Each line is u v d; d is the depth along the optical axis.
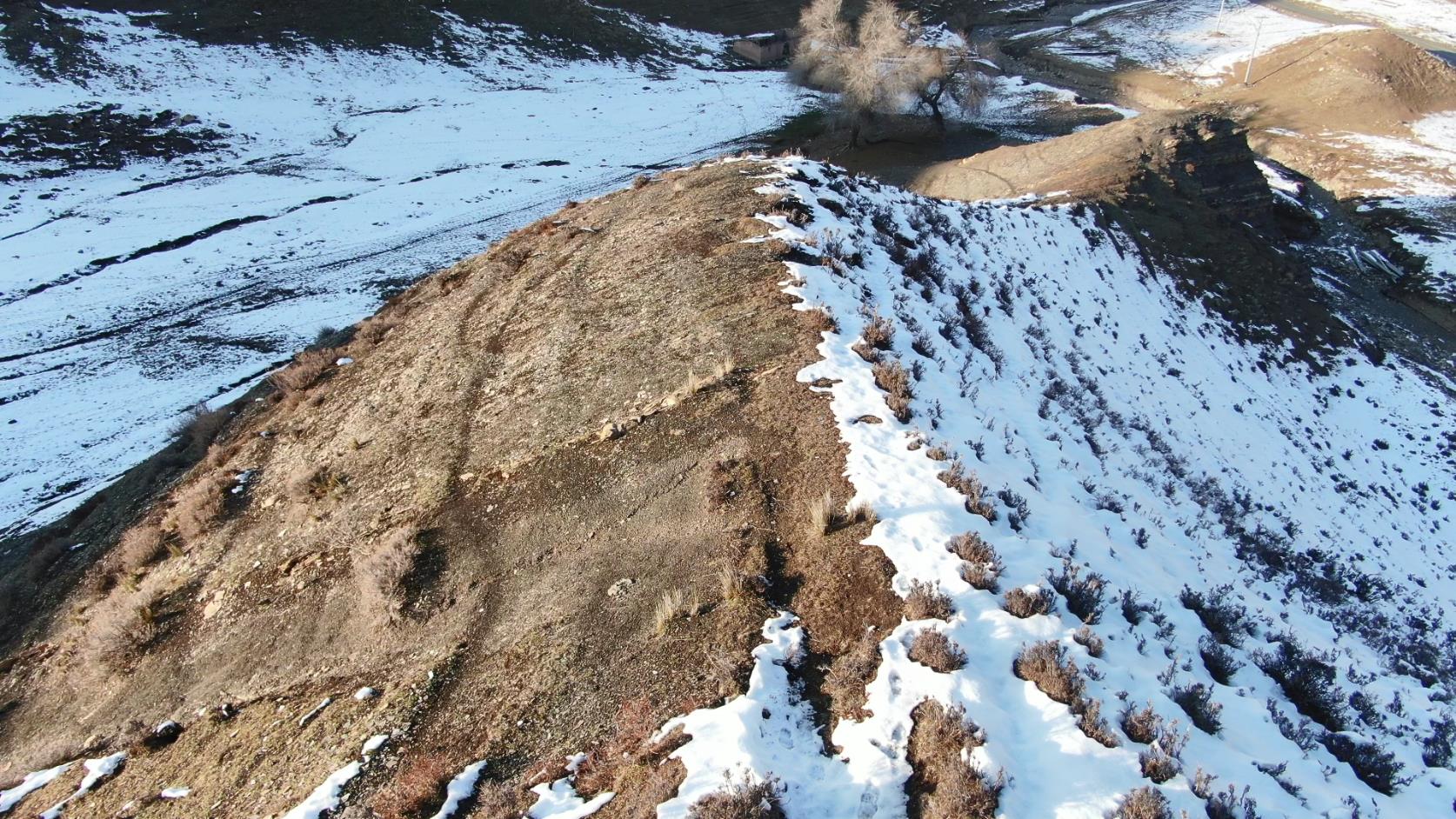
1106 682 9.05
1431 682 14.16
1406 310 38.72
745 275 17.80
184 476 19.59
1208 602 12.66
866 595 10.09
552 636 10.74
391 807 8.84
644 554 11.68
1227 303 30.73
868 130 64.12
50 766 12.30
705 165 26.30
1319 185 52.31
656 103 71.69
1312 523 20.77
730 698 9.00
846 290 17.33
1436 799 9.55
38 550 19.70
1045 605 9.84
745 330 15.97
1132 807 7.31
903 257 20.75
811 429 13.12
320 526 14.95
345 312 38.06
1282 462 23.39
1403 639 16.38
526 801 8.44
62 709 13.50
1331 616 16.00
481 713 9.93
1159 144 36.41
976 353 18.09
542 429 15.05
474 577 12.36
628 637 10.34
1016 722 8.43
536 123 65.44
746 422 13.62
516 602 11.66
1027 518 12.17
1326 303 33.97
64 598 16.78
